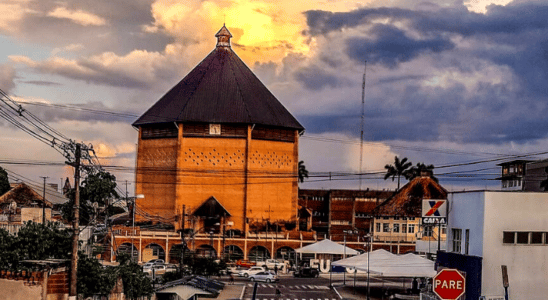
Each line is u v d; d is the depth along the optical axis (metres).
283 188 153.50
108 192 89.81
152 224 148.38
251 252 140.00
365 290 86.94
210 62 161.12
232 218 148.50
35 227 46.19
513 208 49.44
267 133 152.62
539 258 49.56
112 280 48.28
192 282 58.72
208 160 149.25
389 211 137.88
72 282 40.31
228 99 152.38
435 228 95.50
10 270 40.78
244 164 149.75
